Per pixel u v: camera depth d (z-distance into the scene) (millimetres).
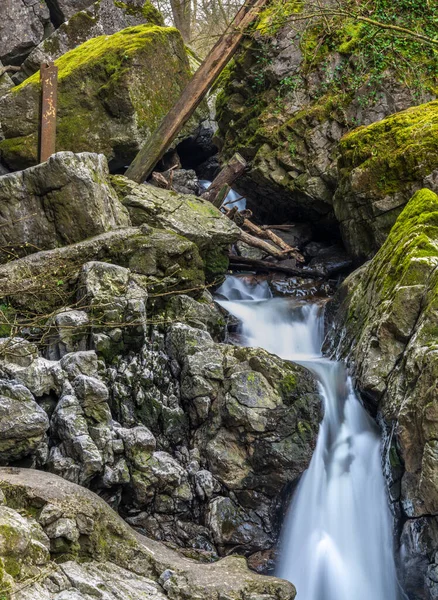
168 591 5859
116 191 9500
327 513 7141
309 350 9203
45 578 5441
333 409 7566
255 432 7191
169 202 9570
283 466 7133
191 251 8539
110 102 11125
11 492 5910
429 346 6691
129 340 7633
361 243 9992
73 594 5340
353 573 6879
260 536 7066
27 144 11164
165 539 6969
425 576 6500
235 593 5941
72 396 6883
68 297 7965
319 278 10570
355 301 8492
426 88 10992
